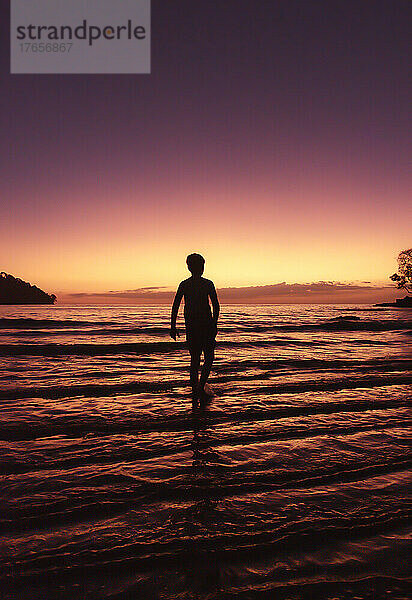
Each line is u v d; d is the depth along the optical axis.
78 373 6.61
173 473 2.59
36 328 19.39
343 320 30.50
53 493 2.29
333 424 3.74
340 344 12.32
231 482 2.45
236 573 1.56
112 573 1.55
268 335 15.99
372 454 2.96
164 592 1.45
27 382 5.76
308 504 2.16
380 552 1.71
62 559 1.64
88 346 10.73
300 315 42.78
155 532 1.86
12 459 2.84
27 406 4.38
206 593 1.44
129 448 3.09
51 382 5.77
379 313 52.22
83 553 1.68
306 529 1.89
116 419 3.87
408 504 2.17
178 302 5.08
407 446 3.15
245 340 13.51
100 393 5.07
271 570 1.58
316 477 2.53
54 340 13.01
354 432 3.51
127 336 14.98
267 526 1.92
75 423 3.73
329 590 1.46
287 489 2.35
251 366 7.38
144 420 3.84
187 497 2.24
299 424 3.74
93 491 2.32
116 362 8.11
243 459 2.85
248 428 3.62
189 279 5.14
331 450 3.05
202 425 3.70
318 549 1.73
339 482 2.46
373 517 2.01
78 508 2.10
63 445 3.15
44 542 1.77
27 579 1.51
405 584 1.50
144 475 2.55
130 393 5.08
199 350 4.95
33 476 2.54
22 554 1.67
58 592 1.44
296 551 1.71
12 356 8.97
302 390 5.28
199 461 2.81
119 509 2.10
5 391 5.11
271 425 3.71
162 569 1.58
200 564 1.62
